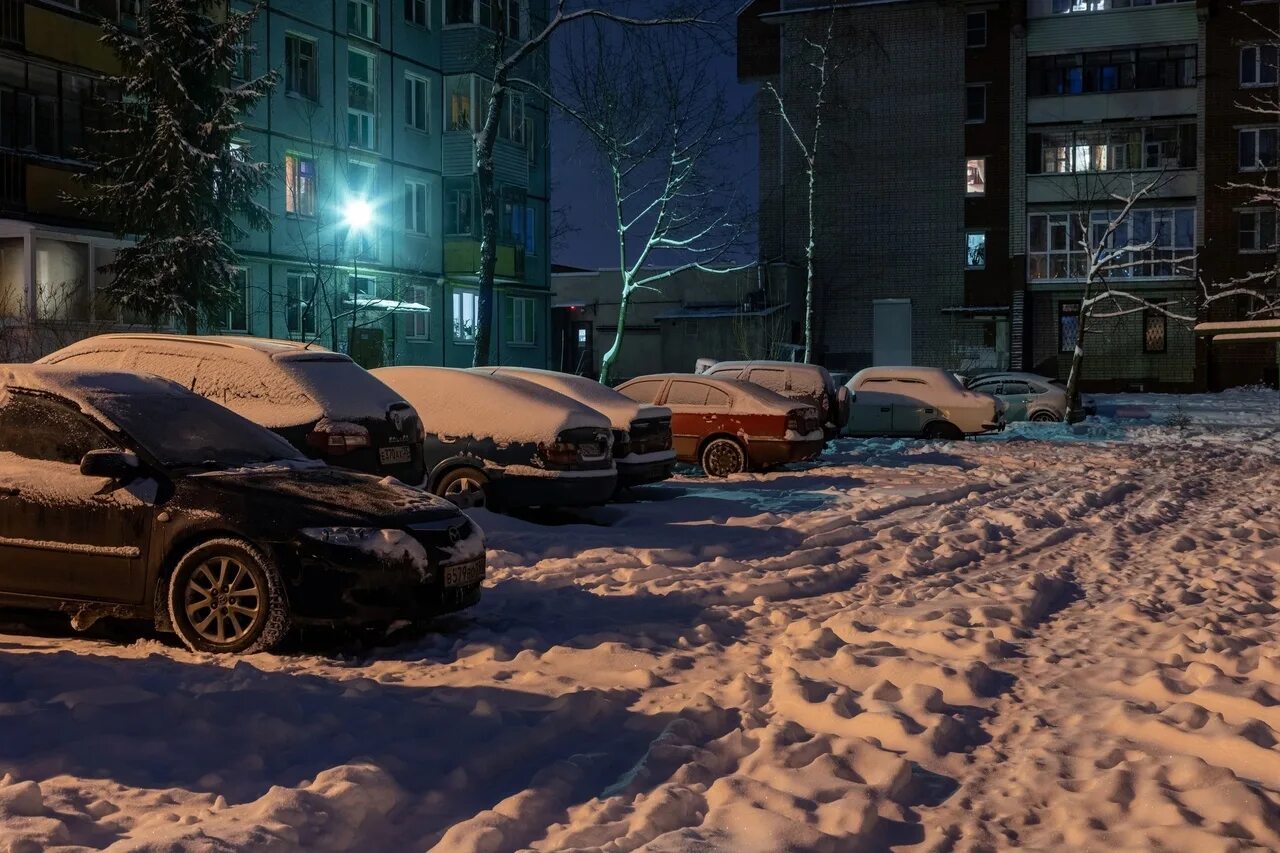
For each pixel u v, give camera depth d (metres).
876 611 8.66
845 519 13.92
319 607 7.16
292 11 33.59
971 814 4.75
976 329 59.31
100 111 27.86
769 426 18.94
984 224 59.12
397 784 4.73
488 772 5.14
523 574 10.05
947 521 13.90
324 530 7.21
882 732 5.73
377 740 5.41
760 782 4.88
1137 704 6.18
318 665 6.89
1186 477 20.03
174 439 7.81
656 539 12.12
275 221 32.84
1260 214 56.00
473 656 7.20
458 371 13.44
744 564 10.88
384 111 37.47
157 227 25.64
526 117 43.81
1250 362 56.41
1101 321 58.00
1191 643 7.56
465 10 40.12
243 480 7.46
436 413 13.02
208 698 5.66
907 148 59.81
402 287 37.47
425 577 7.44
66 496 7.39
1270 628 8.22
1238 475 20.64
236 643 7.15
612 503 15.04
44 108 26.58
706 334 54.72
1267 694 6.28
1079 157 58.34
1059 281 58.28
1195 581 10.26
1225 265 56.28
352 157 35.97
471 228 40.31
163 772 4.89
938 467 21.06
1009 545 12.48
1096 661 7.34
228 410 8.56
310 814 4.32
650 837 4.38
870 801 4.63
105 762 4.93
